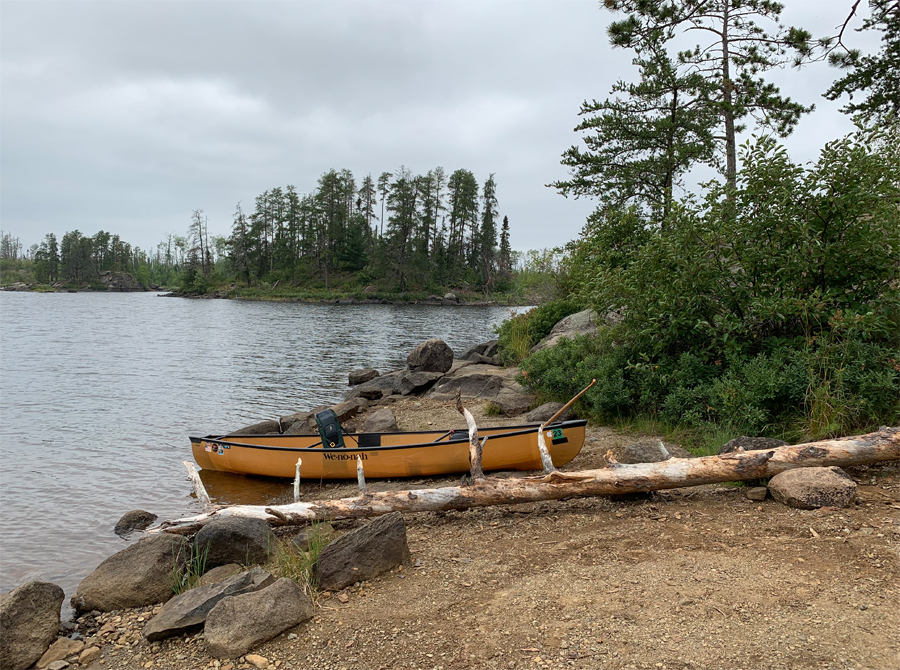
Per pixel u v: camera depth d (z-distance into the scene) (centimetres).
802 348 755
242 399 1564
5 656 383
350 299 9181
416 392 1569
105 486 830
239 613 378
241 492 805
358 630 377
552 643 339
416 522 605
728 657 309
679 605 369
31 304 7619
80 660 391
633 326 925
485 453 758
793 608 352
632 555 457
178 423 1265
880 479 550
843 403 648
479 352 2286
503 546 512
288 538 586
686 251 841
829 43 1379
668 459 591
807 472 517
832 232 764
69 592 517
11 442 1080
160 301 9088
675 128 1884
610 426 935
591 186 2058
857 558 405
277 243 11625
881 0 1265
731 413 729
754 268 816
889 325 724
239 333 3691
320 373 2067
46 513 721
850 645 309
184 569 508
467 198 10525
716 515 518
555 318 1805
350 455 796
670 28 1673
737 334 827
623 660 315
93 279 14412
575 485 569
